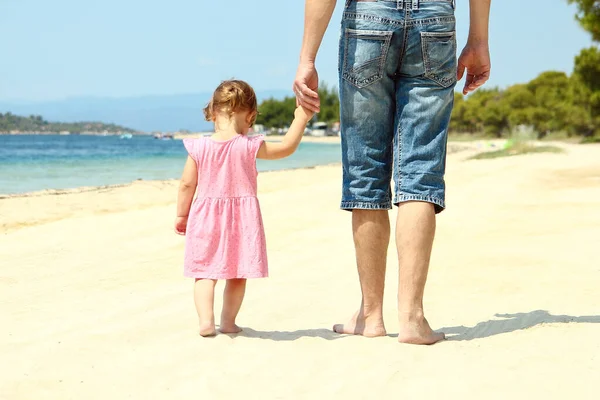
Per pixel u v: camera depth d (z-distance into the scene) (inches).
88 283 195.9
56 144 3270.2
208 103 142.4
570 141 2030.0
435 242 247.1
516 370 102.2
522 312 145.1
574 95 2095.2
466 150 1862.7
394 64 123.8
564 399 91.0
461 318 144.6
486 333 129.0
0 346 129.0
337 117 5600.4
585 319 134.6
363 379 101.7
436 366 106.0
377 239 129.2
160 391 101.7
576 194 405.4
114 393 101.8
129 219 338.3
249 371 108.5
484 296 163.9
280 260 227.3
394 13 121.4
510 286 173.2
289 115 5674.2
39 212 383.2
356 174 127.8
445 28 122.3
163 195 496.4
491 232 265.7
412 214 121.4
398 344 120.5
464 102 4303.6
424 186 122.2
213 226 133.5
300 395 97.3
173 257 236.8
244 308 160.6
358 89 124.6
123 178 787.4
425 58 122.0
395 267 205.6
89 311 161.0
